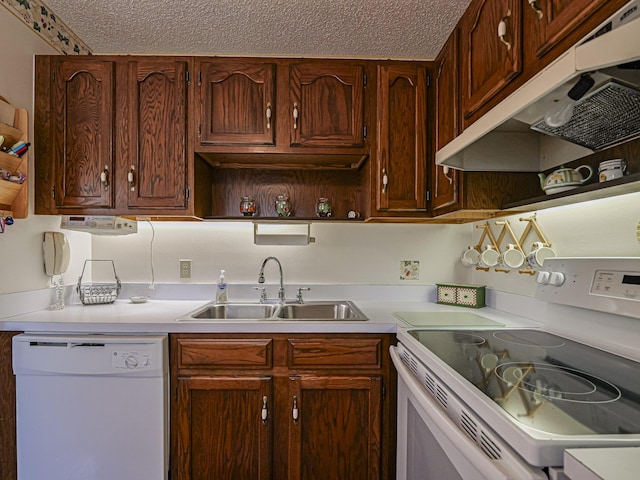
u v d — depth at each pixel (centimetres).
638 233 107
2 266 147
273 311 192
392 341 150
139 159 167
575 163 130
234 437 147
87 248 201
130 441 142
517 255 160
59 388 141
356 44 189
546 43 93
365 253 209
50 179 165
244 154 172
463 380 84
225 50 196
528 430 61
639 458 52
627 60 64
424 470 106
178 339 147
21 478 142
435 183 171
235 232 206
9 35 149
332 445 148
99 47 194
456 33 148
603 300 111
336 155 173
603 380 85
